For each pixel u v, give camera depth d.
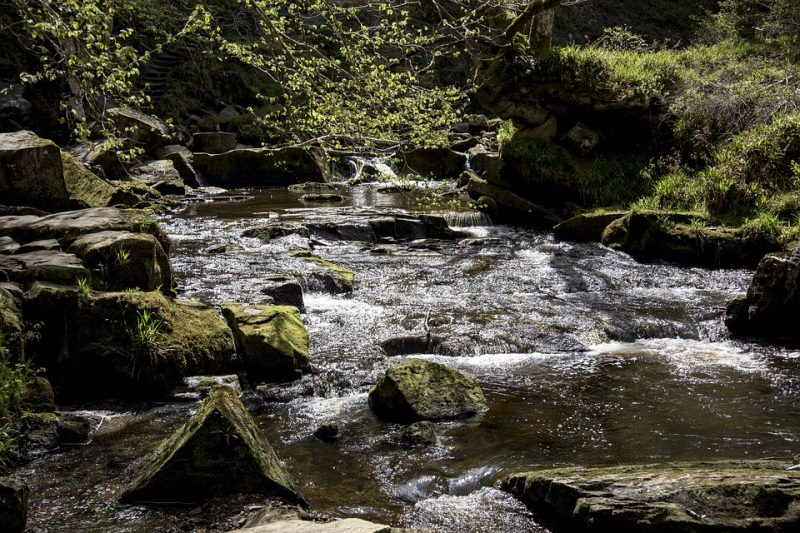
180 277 9.30
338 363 6.98
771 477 4.16
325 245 12.81
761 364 7.38
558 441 5.43
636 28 30.70
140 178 18.33
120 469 4.82
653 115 14.74
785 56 16.33
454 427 5.69
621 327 8.38
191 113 25.75
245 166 21.08
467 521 4.26
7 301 5.68
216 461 4.38
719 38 20.03
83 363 6.05
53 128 19.66
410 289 9.84
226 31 23.75
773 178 12.59
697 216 12.21
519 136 15.62
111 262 6.76
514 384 6.72
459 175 21.66
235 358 6.57
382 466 5.02
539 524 4.22
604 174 14.52
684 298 9.78
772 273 8.26
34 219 7.70
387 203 17.30
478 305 9.12
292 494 4.44
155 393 6.13
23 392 5.44
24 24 5.75
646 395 6.45
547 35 16.28
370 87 8.48
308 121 9.03
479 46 17.14
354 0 18.25
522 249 12.68
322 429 5.47
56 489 4.52
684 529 3.75
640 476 4.30
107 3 6.31
